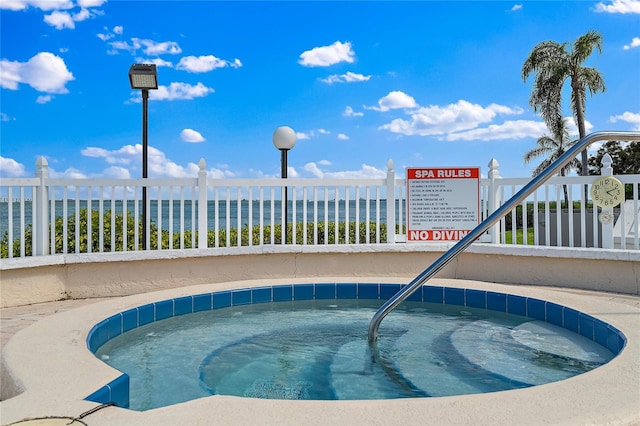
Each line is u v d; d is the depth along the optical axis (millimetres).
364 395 2531
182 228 5824
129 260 5434
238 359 3211
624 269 5160
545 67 21688
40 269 5031
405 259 6211
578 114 21484
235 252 5824
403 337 3729
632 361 2340
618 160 26969
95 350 3297
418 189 6375
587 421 1632
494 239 6246
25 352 2600
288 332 3932
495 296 4586
